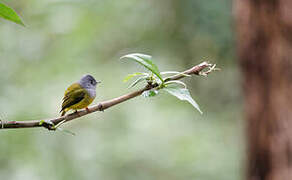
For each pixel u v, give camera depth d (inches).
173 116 627.2
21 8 641.6
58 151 542.6
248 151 379.9
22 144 506.6
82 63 639.8
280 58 354.6
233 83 619.2
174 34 619.2
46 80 601.3
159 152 577.3
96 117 601.6
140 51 633.6
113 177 545.6
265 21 356.8
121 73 636.7
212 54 604.7
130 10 658.8
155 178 553.9
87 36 656.4
